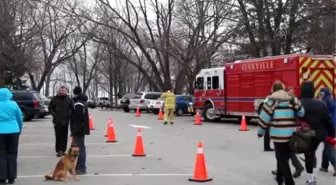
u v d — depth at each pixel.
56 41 62.66
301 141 8.05
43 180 9.62
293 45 34.38
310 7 30.52
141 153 13.25
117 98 72.56
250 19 33.81
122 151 14.32
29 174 10.41
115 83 73.31
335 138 8.87
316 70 21.06
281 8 32.06
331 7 30.03
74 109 10.26
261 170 10.77
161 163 11.84
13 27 26.39
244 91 24.42
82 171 10.33
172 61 69.38
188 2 47.50
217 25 44.56
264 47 33.53
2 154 9.18
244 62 24.41
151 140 17.41
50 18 48.50
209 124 25.55
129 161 12.22
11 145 9.21
